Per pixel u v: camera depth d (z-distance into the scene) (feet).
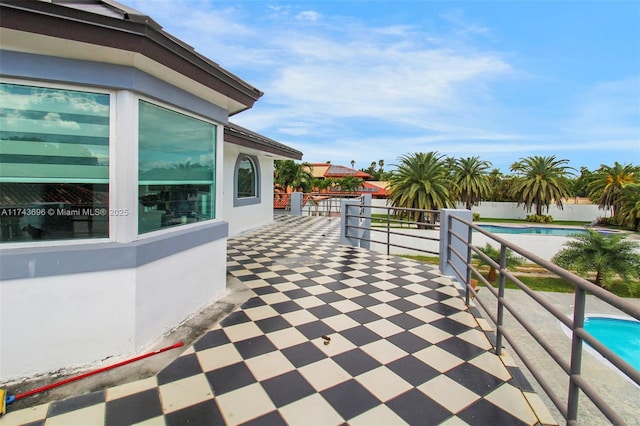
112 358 7.94
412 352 8.65
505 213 103.81
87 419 5.94
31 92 7.23
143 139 8.78
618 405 13.71
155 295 8.91
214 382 7.17
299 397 6.71
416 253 51.52
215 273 12.23
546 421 6.07
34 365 7.13
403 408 6.42
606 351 4.15
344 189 83.92
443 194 65.36
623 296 36.76
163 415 6.08
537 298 6.26
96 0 8.49
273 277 15.47
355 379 7.39
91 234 7.99
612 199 87.61
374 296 12.99
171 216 10.11
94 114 7.83
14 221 7.18
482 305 9.96
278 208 56.95
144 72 8.25
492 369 7.88
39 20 6.28
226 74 10.19
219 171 12.57
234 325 10.12
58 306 7.30
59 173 7.57
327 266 17.65
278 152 30.96
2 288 6.75
